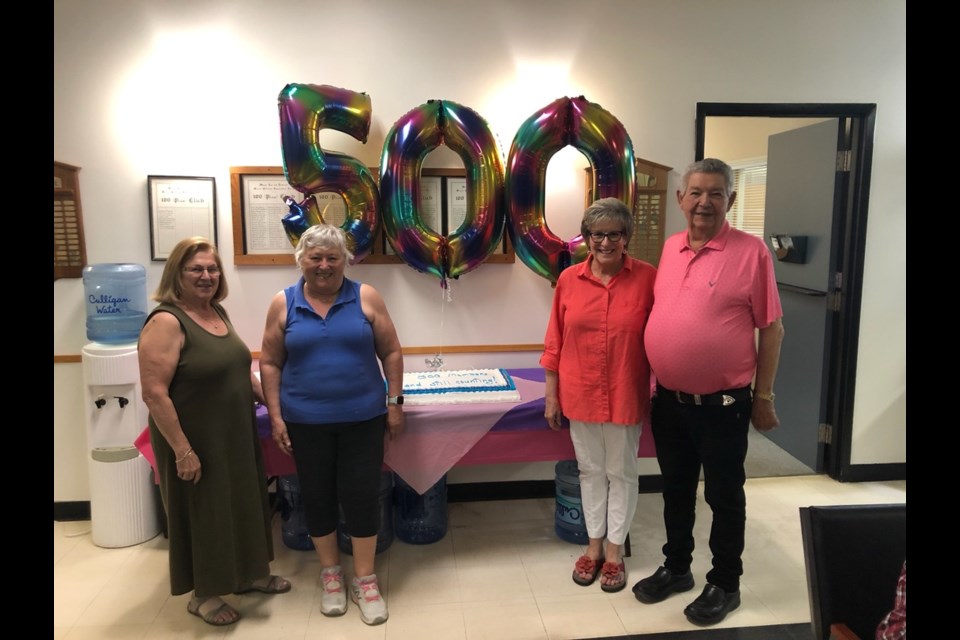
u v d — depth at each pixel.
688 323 1.93
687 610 2.11
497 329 2.92
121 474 2.58
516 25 2.74
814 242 3.29
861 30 2.89
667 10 2.80
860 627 1.23
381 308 2.18
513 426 2.38
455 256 2.58
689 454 2.15
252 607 2.20
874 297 3.09
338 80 2.71
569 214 2.87
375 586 2.18
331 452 2.13
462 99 2.76
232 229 2.75
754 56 2.86
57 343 2.74
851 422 3.17
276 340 2.12
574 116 2.51
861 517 1.29
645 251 2.92
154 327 1.88
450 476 3.03
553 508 2.96
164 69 2.65
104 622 2.12
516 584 2.33
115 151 2.66
